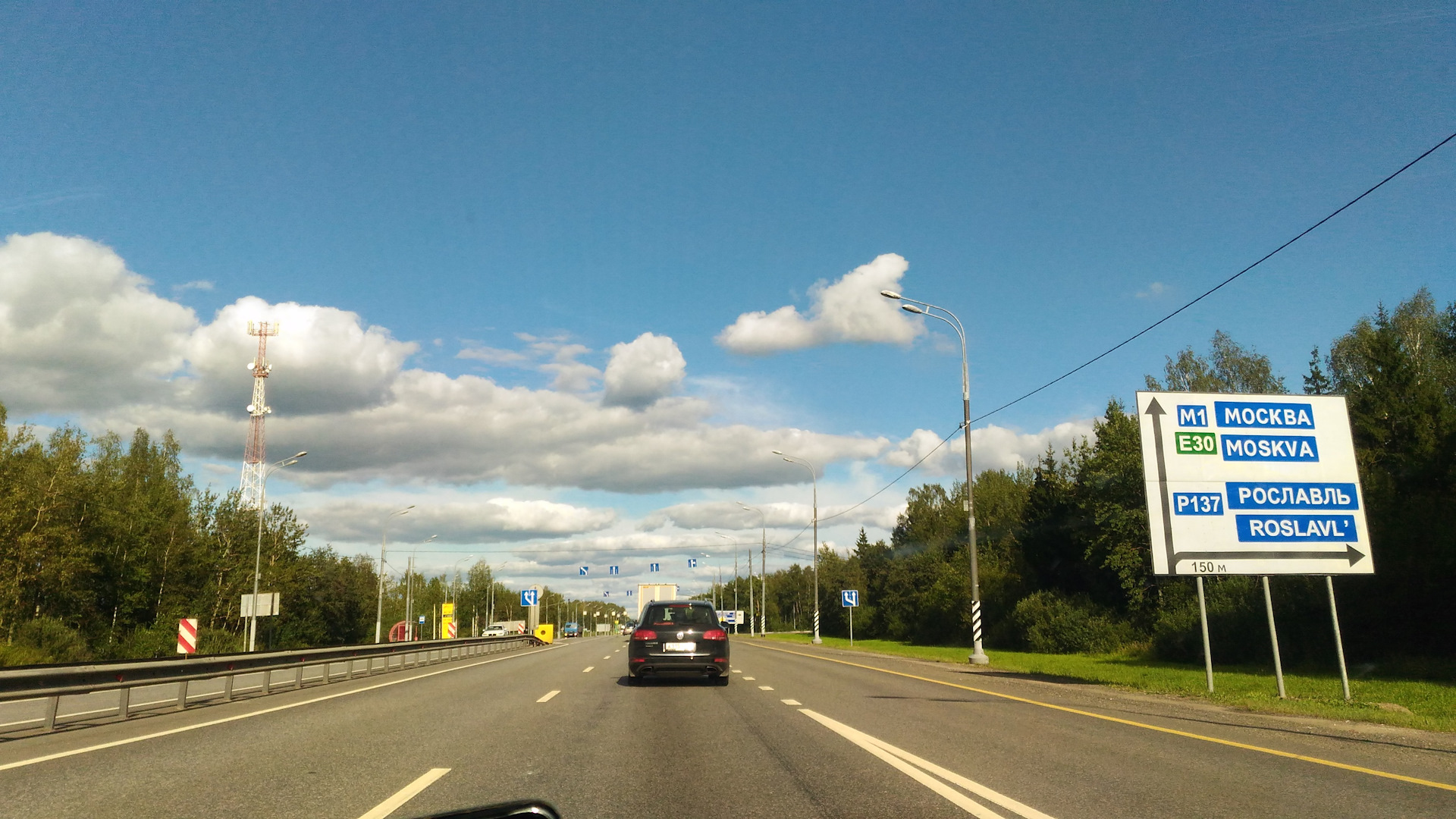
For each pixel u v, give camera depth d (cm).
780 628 14262
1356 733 1149
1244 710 1452
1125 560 4081
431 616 12812
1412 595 2602
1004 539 6138
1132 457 4112
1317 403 1784
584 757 911
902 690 1753
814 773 816
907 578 7475
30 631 3822
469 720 1247
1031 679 2216
